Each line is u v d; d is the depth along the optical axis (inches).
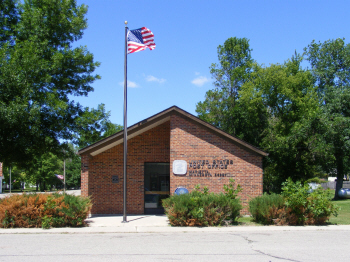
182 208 523.8
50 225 518.0
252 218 596.4
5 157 774.5
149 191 711.1
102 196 699.4
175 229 499.8
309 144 1138.0
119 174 705.0
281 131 1386.6
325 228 504.1
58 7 840.9
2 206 521.0
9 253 337.7
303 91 1425.9
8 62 695.1
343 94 1193.4
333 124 1103.6
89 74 925.8
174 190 647.1
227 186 641.6
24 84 684.1
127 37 596.7
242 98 1408.7
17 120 664.4
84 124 851.4
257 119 1429.6
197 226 524.7
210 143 658.2
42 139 778.8
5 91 673.0
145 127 670.5
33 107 686.5
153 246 373.7
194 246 373.1
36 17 790.5
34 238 432.5
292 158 1179.9
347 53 1339.8
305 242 396.8
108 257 318.0
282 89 1381.6
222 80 1573.6
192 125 661.3
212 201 535.2
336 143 1113.4
